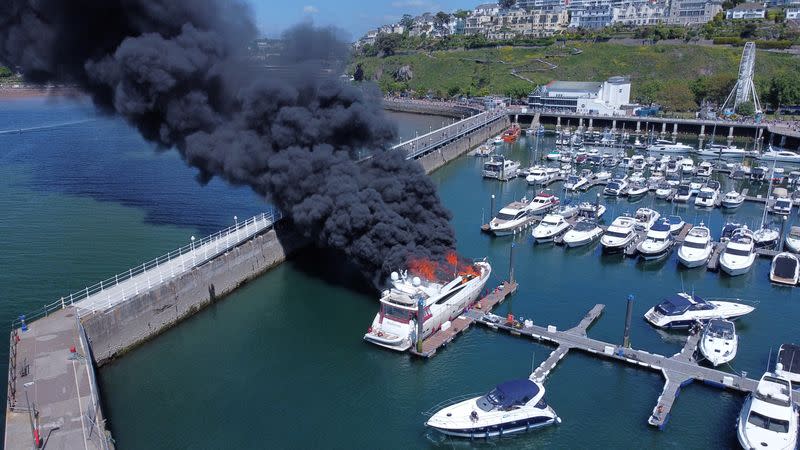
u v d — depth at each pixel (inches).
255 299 2128.4
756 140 4808.1
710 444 1387.8
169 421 1464.1
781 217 3024.1
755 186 3722.9
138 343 1769.2
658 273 2377.0
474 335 1865.2
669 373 1608.0
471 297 1980.8
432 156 4202.8
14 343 1520.7
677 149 4643.2
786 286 2241.6
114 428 1429.6
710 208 3186.5
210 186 3376.0
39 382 1360.7
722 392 1557.6
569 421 1472.7
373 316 2007.9
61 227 2659.9
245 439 1412.4
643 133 5693.9
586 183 3599.9
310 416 1503.4
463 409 1435.8
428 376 1664.6
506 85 7647.6
